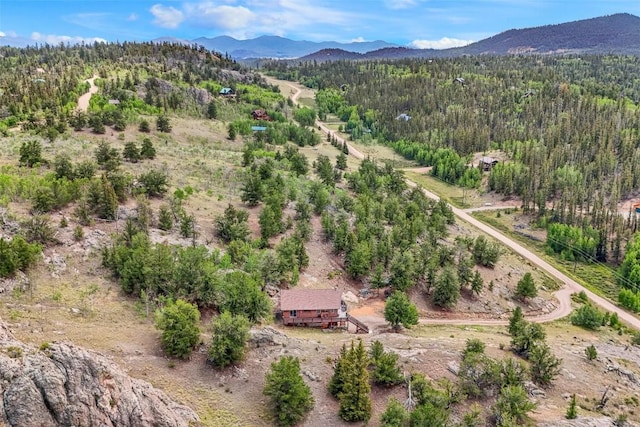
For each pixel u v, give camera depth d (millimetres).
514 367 75312
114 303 75312
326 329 89812
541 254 162750
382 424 58625
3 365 42219
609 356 93500
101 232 92812
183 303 68125
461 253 125250
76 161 130750
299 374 63281
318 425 60344
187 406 55156
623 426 67938
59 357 45188
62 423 42344
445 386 69875
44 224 84812
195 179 140250
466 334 95188
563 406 72125
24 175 109125
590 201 192750
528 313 118062
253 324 81250
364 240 119438
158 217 105312
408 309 91062
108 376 46812
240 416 58375
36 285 72750
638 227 169375
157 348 65625
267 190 133500
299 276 106938
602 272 153750
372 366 71000
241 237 107438
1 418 40312
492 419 65062
